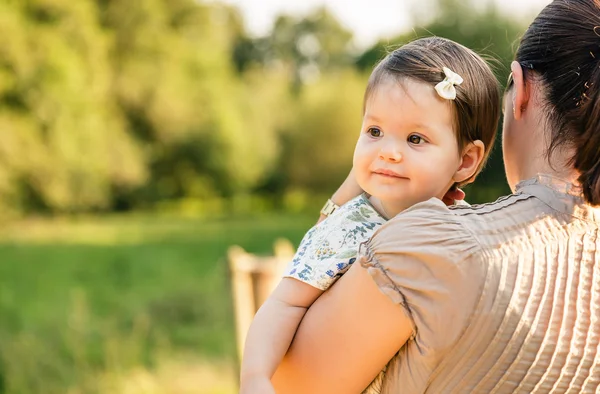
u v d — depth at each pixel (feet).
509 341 4.03
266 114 100.32
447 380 4.09
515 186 4.73
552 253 4.16
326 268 4.57
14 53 64.69
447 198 5.11
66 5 70.59
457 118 4.67
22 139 65.77
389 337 4.20
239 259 16.31
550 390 4.12
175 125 86.02
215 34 95.40
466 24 38.47
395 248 4.20
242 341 16.30
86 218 87.66
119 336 26.94
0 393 20.94
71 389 21.21
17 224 71.51
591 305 4.15
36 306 37.11
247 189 101.76
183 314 31.27
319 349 4.41
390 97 4.62
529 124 4.50
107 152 76.28
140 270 53.62
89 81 73.72
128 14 82.58
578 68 4.21
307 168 100.22
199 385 22.33
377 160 4.67
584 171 4.15
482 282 4.02
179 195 96.84
